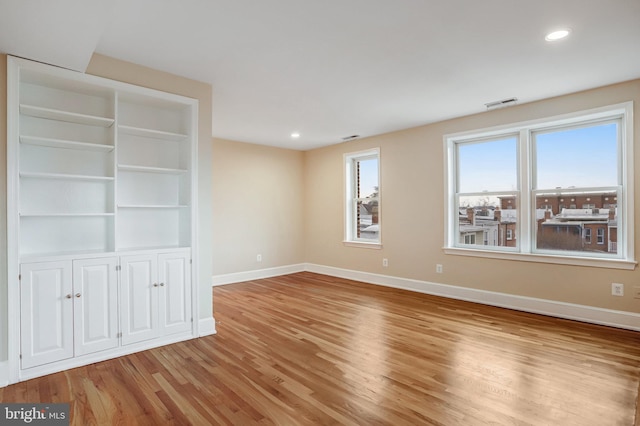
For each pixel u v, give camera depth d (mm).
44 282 2531
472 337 3238
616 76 3252
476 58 2875
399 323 3666
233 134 5508
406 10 2189
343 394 2246
